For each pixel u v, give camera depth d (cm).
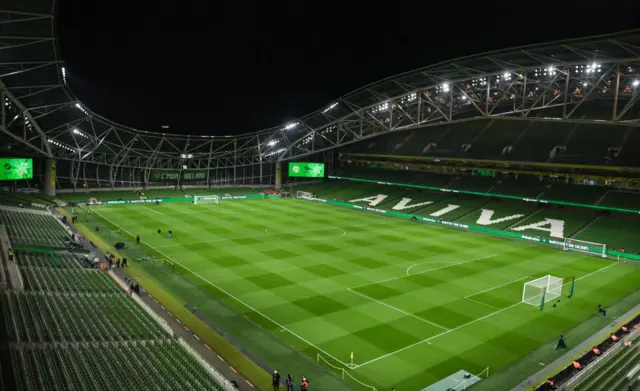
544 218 6178
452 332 2786
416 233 5841
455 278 3894
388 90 6431
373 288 3566
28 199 6444
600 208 5909
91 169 7981
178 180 9000
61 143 6844
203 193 8769
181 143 8125
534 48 4384
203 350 2414
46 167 7144
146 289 3353
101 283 3195
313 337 2670
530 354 2506
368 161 9244
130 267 3891
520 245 5338
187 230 5544
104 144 7350
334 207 7912
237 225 5972
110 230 5353
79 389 1652
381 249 4888
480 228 6147
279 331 2738
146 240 4934
